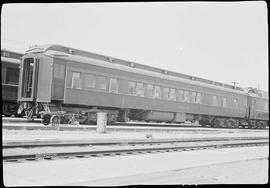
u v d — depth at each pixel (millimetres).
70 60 18922
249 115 34719
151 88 24047
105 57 21391
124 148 11844
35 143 10828
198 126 30438
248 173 8422
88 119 20266
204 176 7832
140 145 13758
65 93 18688
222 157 11961
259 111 36031
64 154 9656
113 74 21281
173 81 25812
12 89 21719
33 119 18984
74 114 19297
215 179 7527
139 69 23359
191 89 27562
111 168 8531
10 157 8570
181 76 27125
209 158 11477
